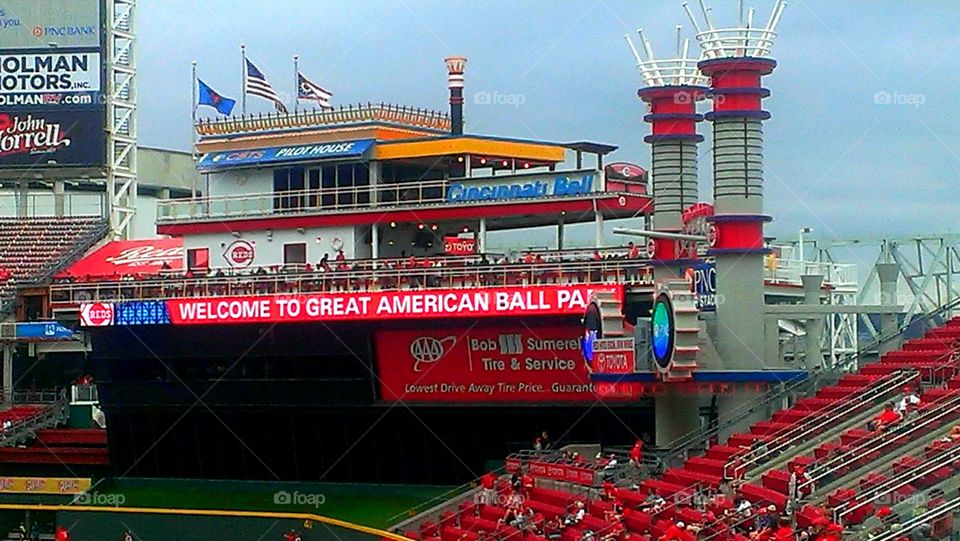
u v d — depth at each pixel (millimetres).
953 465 39188
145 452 69250
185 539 62906
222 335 65000
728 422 51188
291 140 69000
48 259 82938
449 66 69062
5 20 85312
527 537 49281
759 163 50656
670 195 53656
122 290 67688
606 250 60062
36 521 71250
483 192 62938
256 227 68875
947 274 68062
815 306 51469
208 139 71062
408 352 61469
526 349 58719
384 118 67625
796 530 38875
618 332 52344
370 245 66938
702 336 50812
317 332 62719
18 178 86625
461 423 61844
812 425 47406
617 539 45594
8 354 80875
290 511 61938
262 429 66188
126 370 68312
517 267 58125
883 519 37375
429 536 54344
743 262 50719
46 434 74438
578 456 55312
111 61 85938
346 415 63781
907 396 45156
